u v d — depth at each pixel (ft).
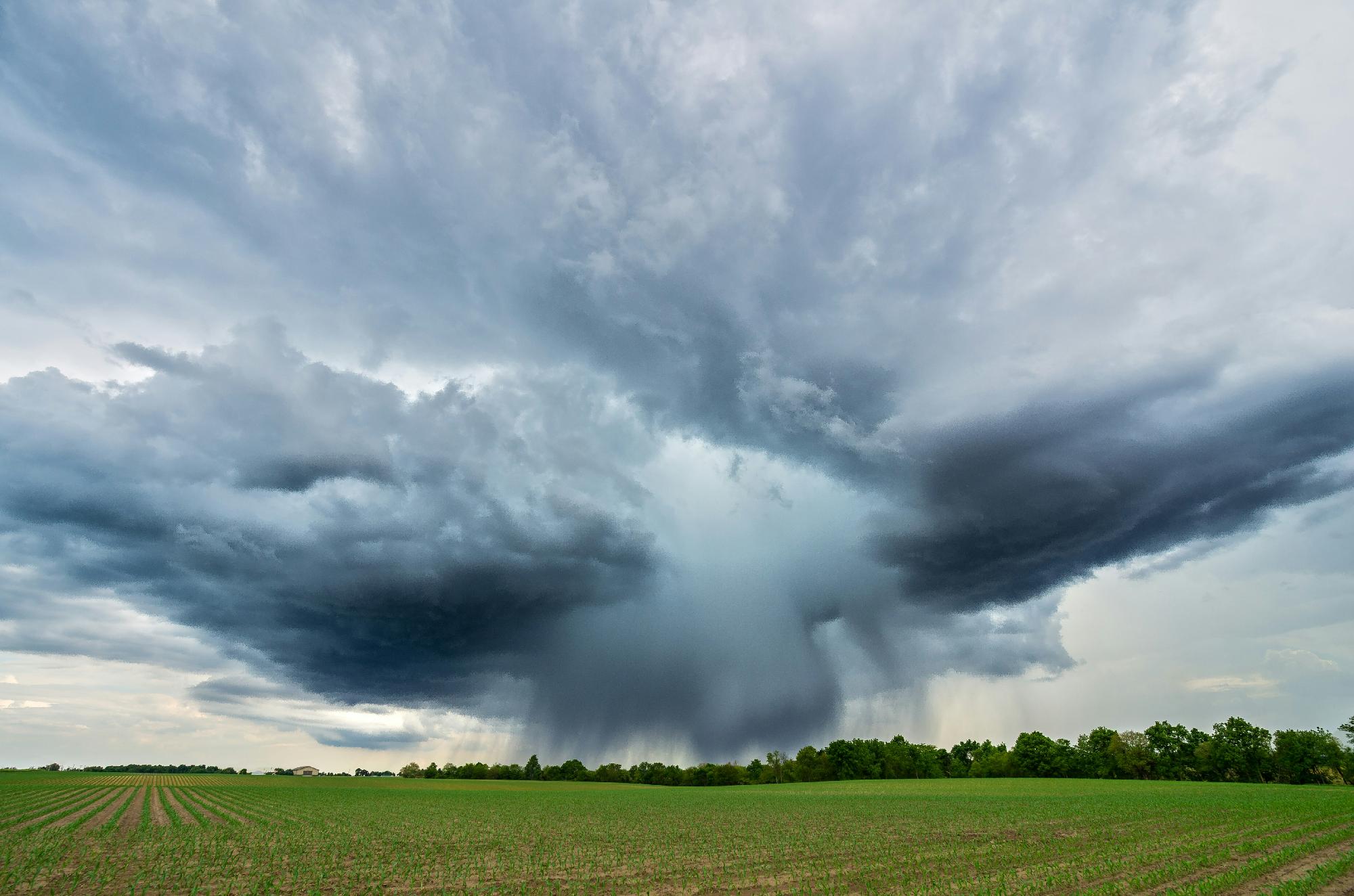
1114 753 528.22
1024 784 419.33
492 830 174.09
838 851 127.34
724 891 91.71
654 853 128.67
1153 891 81.51
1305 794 266.16
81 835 146.61
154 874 101.30
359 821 194.90
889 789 407.64
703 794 395.75
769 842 144.66
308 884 96.68
